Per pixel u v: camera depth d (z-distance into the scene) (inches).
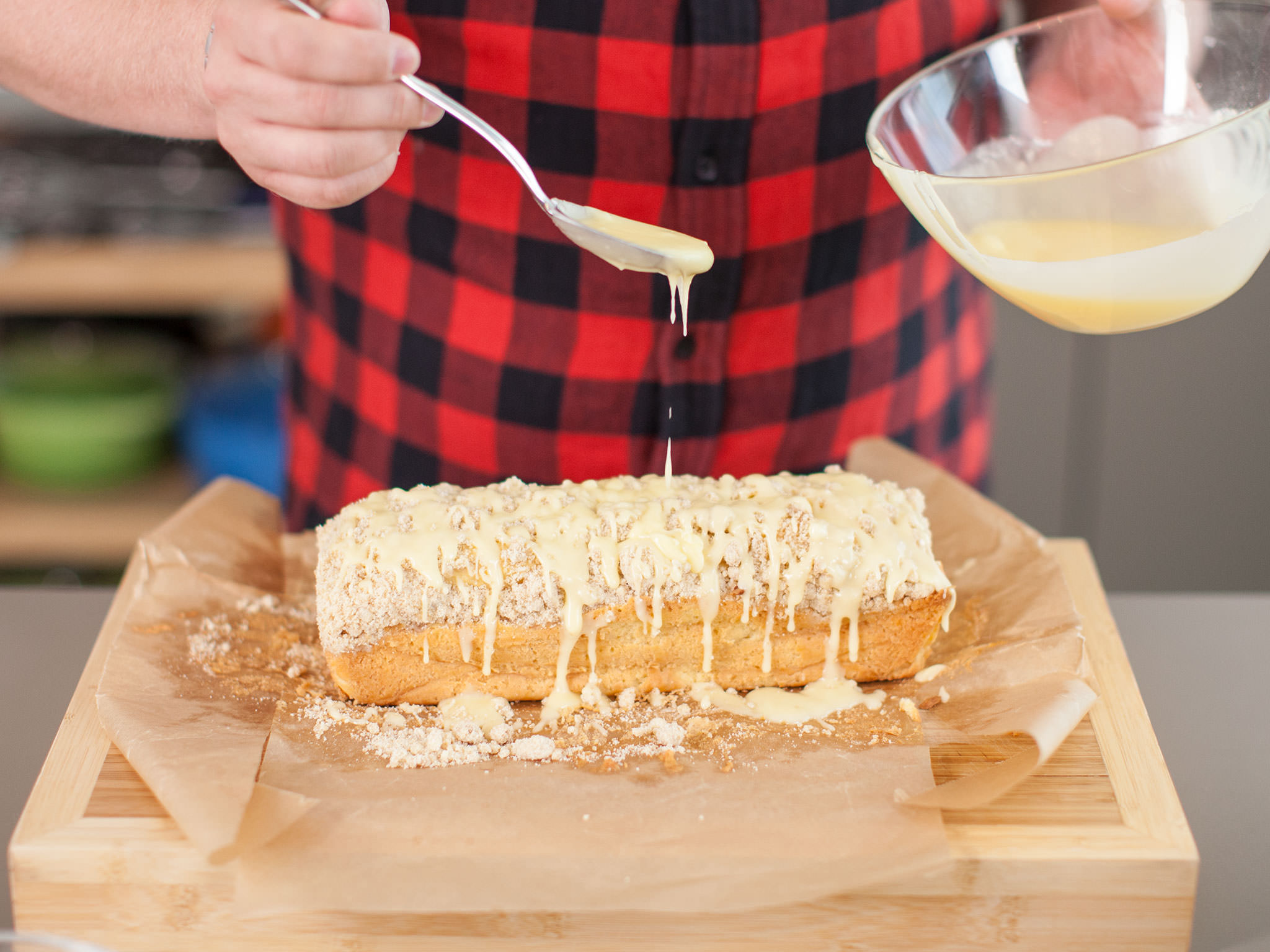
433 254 57.1
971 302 67.1
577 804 36.8
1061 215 37.2
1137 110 44.8
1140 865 34.9
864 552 44.6
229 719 40.6
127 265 97.3
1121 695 43.2
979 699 42.3
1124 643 49.9
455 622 43.3
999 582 49.1
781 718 42.4
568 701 43.6
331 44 37.0
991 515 52.1
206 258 97.8
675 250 41.3
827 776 38.3
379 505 46.0
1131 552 107.7
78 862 34.7
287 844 34.8
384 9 39.9
